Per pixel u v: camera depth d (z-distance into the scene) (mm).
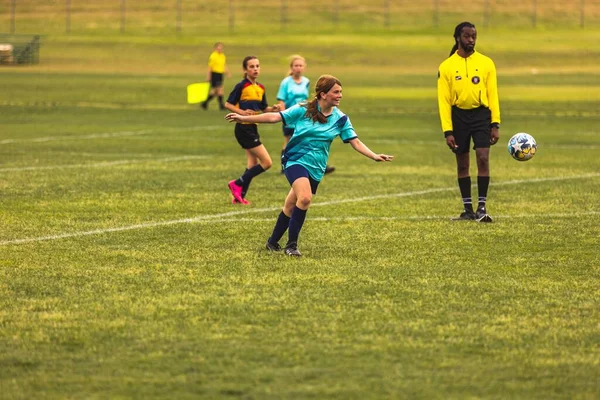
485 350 20281
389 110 95375
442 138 72375
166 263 28641
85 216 37000
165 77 138750
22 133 71500
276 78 131250
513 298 24734
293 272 27562
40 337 21031
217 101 107500
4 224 35062
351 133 29922
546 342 20891
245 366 19156
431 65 165500
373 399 17375
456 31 37656
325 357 19719
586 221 36938
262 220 36625
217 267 28156
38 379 18391
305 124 29531
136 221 36031
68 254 29859
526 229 35125
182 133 73750
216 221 36250
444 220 37094
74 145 64062
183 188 45250
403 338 21062
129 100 104438
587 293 25359
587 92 115438
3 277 26641
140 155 59125
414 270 27969
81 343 20625
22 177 48281
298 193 29531
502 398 17516
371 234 33844
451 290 25531
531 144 37562
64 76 138375
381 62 168000
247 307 23547
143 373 18719
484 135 37188
